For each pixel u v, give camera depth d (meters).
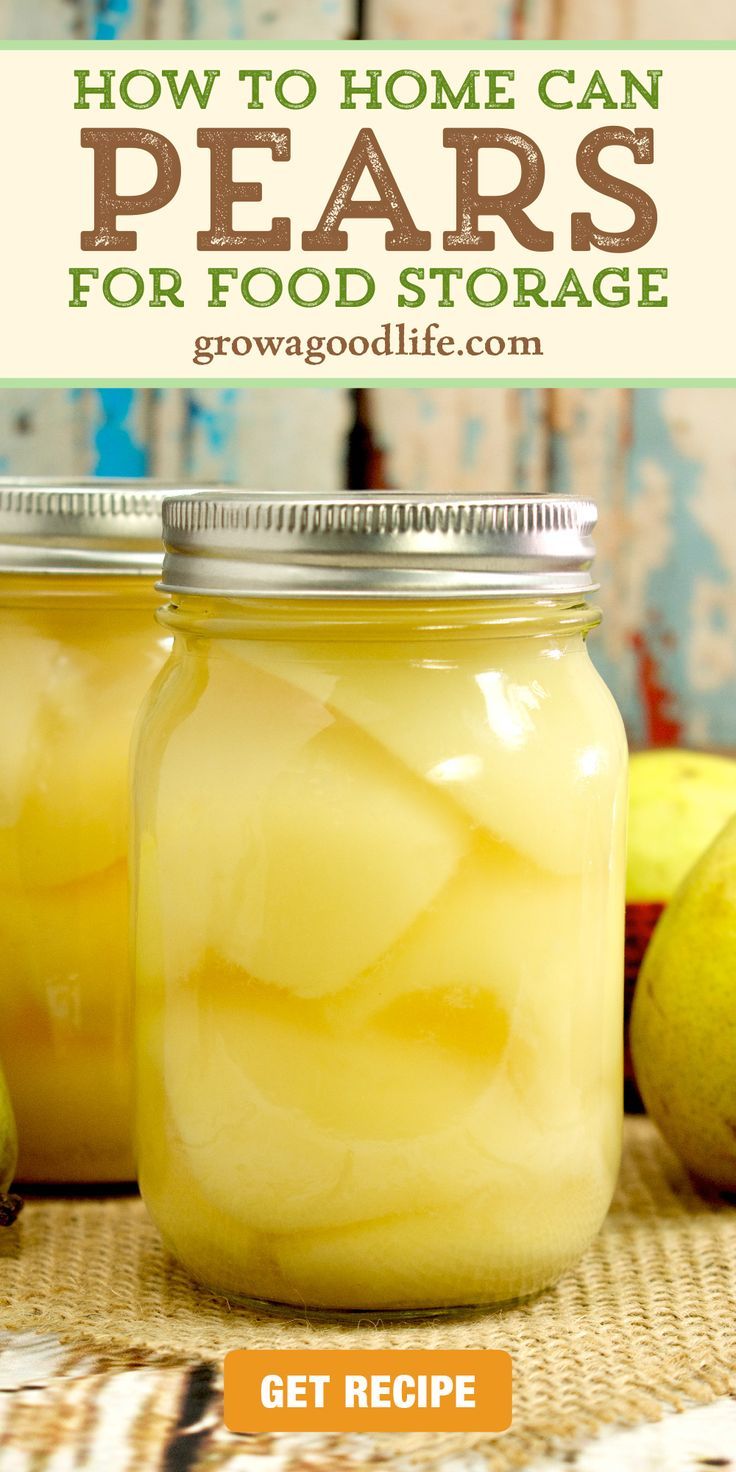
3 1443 0.41
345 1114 0.44
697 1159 0.50
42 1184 0.51
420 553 0.43
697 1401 0.42
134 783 0.46
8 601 0.49
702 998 0.49
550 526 0.44
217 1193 0.45
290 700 0.44
